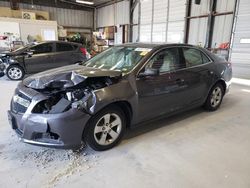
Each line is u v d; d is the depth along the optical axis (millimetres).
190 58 3340
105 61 3178
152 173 2107
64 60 7496
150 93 2717
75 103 2160
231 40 8039
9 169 2137
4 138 2777
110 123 2480
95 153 2447
